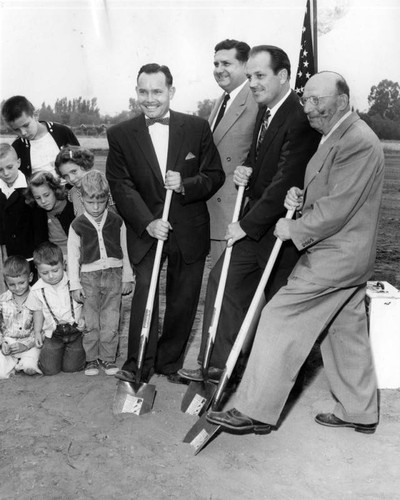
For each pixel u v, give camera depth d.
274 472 3.37
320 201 3.51
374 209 3.57
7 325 4.61
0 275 5.38
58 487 3.19
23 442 3.62
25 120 4.90
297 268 3.66
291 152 3.90
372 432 3.77
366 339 3.74
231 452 3.55
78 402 4.15
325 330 3.79
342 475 3.35
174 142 4.25
